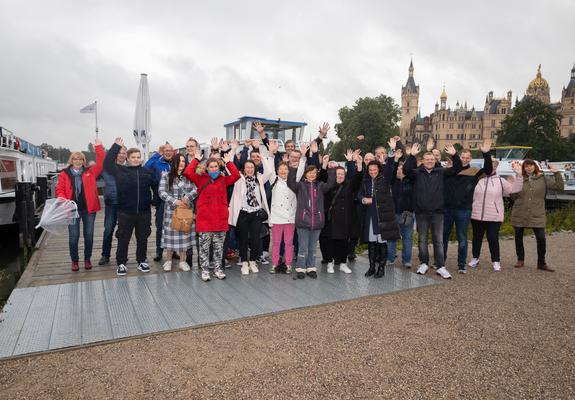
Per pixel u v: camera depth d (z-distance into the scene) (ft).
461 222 21.18
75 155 19.75
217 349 11.89
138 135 38.29
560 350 12.21
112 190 21.21
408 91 482.69
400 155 19.25
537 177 22.44
